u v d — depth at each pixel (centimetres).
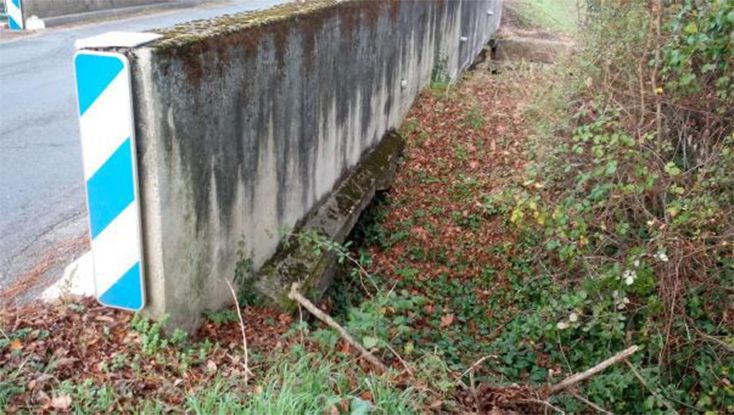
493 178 727
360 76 604
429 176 733
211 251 346
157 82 275
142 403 257
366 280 538
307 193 495
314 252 463
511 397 348
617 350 431
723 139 418
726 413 381
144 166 283
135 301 301
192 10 1720
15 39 1120
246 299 393
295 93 443
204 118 320
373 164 662
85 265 356
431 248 618
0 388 247
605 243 451
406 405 283
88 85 272
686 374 414
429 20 883
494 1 1551
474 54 1317
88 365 274
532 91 920
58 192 507
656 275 416
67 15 1362
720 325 402
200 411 243
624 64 493
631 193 413
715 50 382
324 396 259
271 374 288
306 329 351
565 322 429
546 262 562
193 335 331
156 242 294
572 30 1066
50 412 243
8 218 456
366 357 333
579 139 481
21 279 370
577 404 378
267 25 382
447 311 529
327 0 517
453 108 880
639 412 386
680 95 426
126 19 1468
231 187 361
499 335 503
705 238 389
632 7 497
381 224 647
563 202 473
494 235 632
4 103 723
